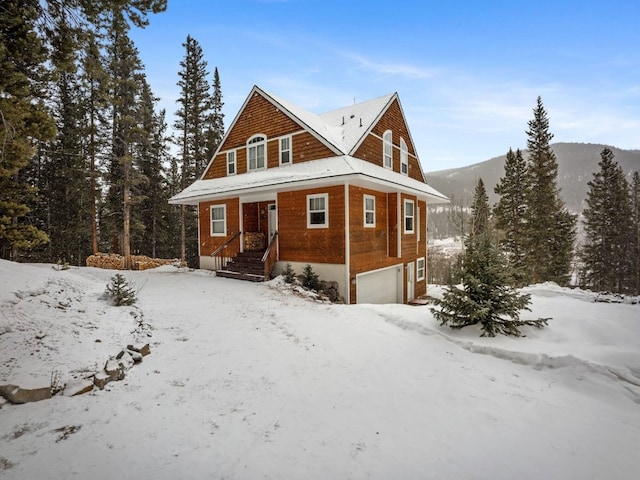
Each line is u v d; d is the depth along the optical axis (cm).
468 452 324
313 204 1247
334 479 278
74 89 2148
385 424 368
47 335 493
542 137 2598
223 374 469
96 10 633
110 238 2711
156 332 620
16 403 346
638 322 664
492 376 502
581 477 297
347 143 1285
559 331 639
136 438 314
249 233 1459
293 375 481
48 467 266
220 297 950
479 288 641
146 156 2591
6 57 624
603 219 3173
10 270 702
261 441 325
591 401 434
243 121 1588
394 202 1446
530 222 2566
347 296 1154
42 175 2206
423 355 579
